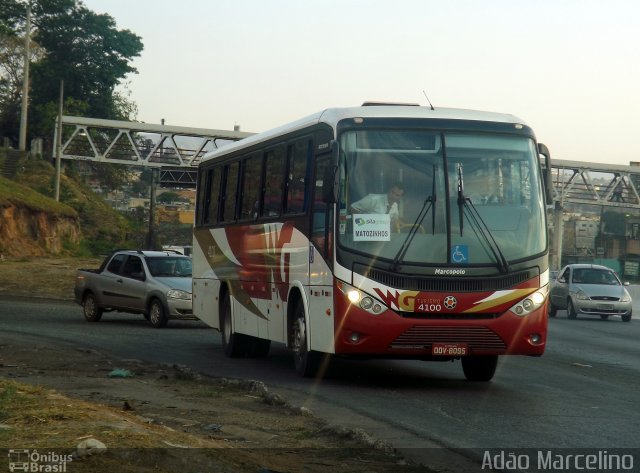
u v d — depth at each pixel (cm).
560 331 2875
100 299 2773
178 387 1361
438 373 1642
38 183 7800
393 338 1359
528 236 1415
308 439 963
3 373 1488
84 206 7825
